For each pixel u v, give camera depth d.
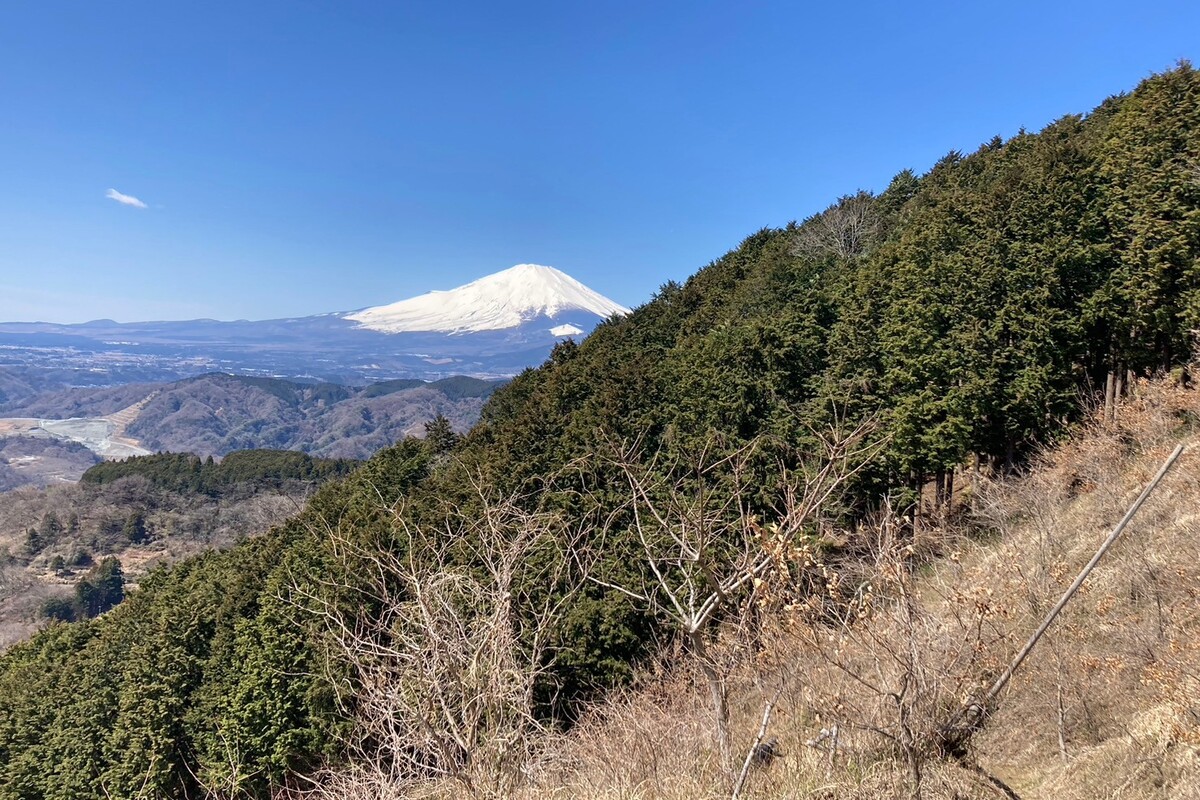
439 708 4.82
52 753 23.09
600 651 16.11
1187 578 9.31
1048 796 6.51
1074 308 23.55
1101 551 4.26
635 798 4.80
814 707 4.74
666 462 18.88
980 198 29.77
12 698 26.98
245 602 23.78
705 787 4.78
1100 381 24.44
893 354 25.00
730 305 39.00
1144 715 7.38
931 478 25.11
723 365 27.09
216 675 22.45
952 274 25.53
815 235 46.31
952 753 4.24
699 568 4.61
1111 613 9.47
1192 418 14.63
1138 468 12.96
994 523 13.26
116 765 21.02
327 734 17.84
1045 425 22.23
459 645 4.79
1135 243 22.66
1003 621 6.10
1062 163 26.92
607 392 28.23
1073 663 8.32
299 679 18.70
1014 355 22.81
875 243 42.50
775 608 4.63
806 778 4.47
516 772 5.17
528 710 5.16
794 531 4.31
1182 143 24.58
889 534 4.97
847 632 4.45
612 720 6.56
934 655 4.35
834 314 31.30
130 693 21.95
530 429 28.53
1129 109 29.56
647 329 47.25
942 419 22.91
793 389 26.88
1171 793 6.10
